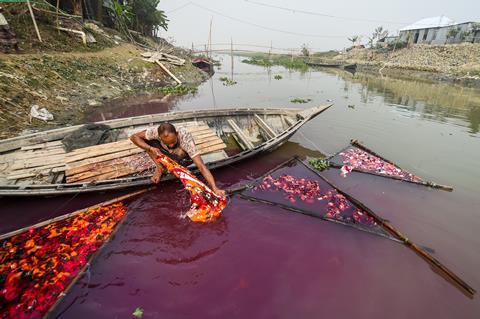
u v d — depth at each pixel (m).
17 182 4.44
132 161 5.34
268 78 26.62
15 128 7.59
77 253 3.45
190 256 3.54
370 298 3.01
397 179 5.90
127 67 17.41
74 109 10.62
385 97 16.25
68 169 4.86
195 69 25.31
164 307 2.80
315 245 3.80
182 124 6.99
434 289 3.18
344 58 55.03
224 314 2.74
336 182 5.77
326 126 10.09
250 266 3.39
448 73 26.34
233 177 5.93
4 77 8.98
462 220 4.61
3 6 13.38
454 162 7.05
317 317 2.76
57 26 15.24
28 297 2.83
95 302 2.82
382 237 4.02
